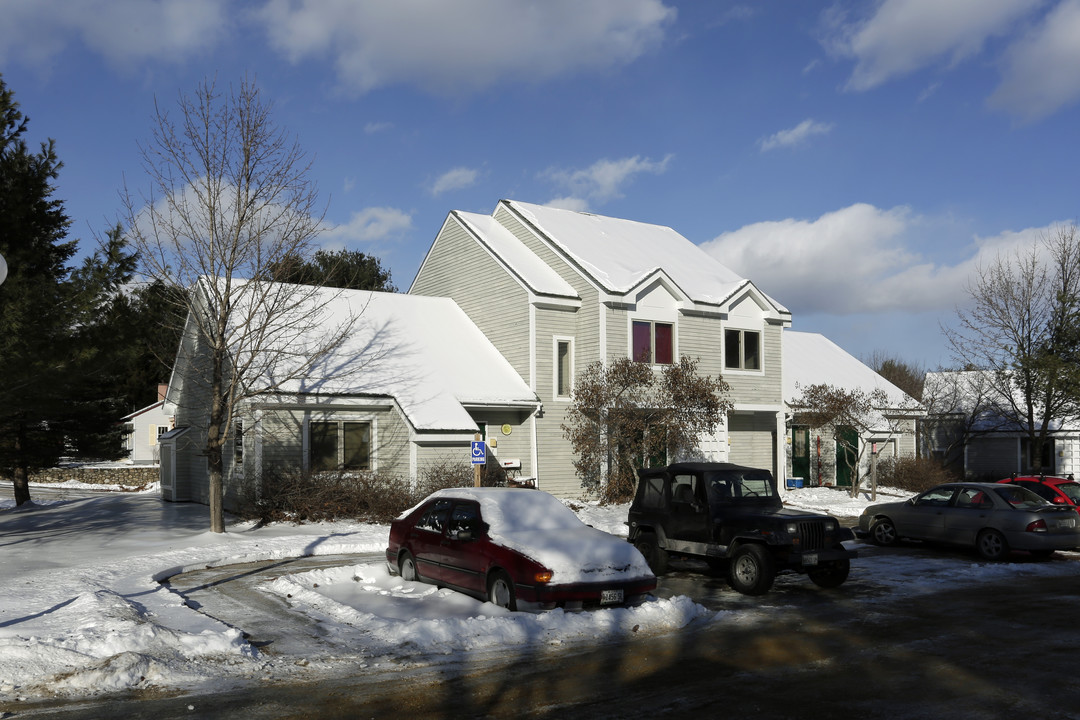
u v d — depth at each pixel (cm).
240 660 816
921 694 723
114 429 2655
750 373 2952
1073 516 1584
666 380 2514
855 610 1109
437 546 1192
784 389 3297
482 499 1169
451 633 912
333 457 2203
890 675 785
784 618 1054
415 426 2117
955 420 3891
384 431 2266
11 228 2284
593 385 2447
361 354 2395
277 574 1349
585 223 3084
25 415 2359
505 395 2448
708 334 2838
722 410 2534
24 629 895
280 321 2347
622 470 2480
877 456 3412
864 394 3319
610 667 809
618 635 945
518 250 2858
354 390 2188
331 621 1003
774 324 3041
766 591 1220
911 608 1124
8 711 667
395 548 1291
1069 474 3772
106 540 1666
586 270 2620
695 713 669
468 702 696
